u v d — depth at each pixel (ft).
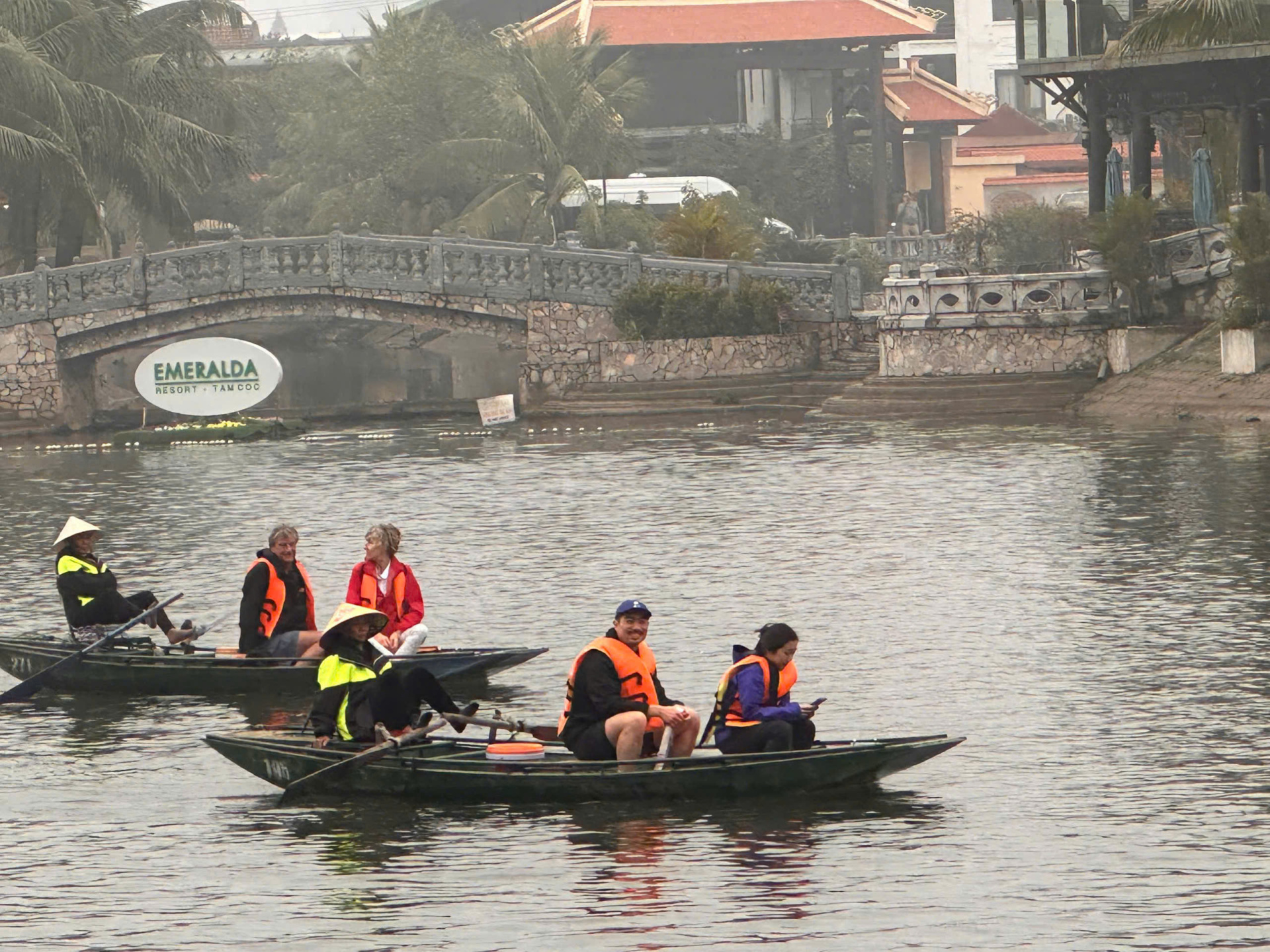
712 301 403.95
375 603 143.33
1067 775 113.19
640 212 574.15
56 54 476.13
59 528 247.91
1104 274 353.51
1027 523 215.10
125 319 420.36
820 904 90.68
